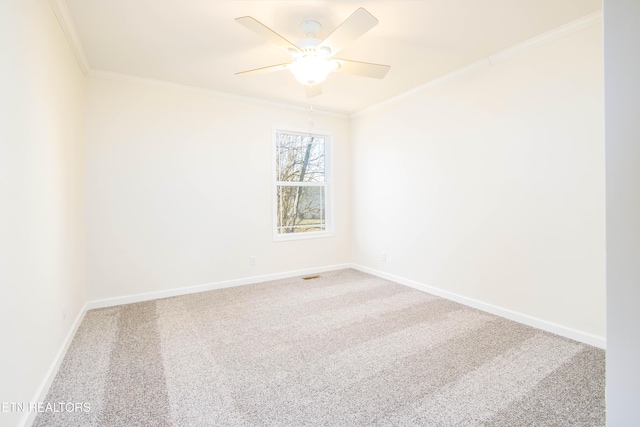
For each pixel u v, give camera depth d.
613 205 1.01
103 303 3.10
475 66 2.94
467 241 3.11
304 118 4.33
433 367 1.99
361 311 2.99
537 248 2.56
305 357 2.13
